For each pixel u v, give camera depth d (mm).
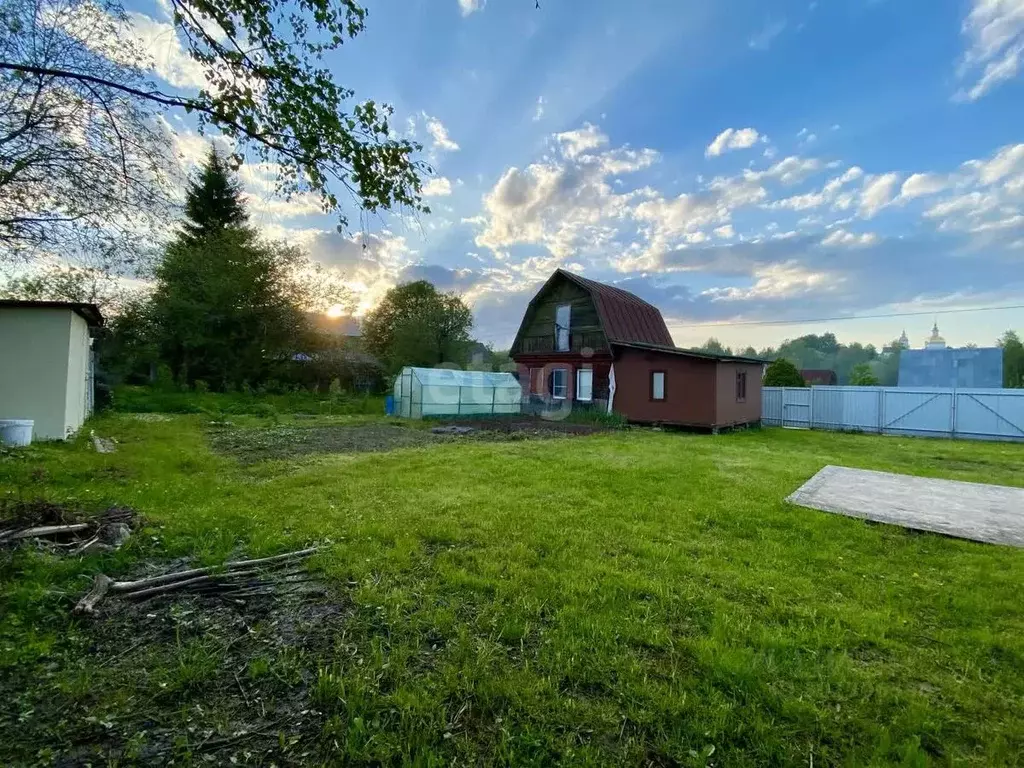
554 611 2975
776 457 9266
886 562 3910
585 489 6152
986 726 2049
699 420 14609
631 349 16641
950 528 4699
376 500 5512
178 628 2689
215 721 1987
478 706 2121
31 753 1776
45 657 2371
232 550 3863
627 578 3434
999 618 3004
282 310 24719
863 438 14180
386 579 3377
